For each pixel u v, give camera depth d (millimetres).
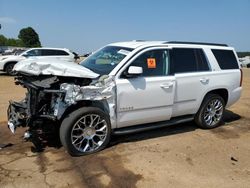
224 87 6461
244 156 5086
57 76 4629
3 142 5316
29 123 4613
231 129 6594
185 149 5277
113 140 5574
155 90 5305
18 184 3922
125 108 5066
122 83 4949
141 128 5418
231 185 4098
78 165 4504
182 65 5805
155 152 5086
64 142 4625
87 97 4617
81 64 5719
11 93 10180
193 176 4293
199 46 6203
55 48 17484
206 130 6445
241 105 9125
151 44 5523
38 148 5074
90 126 4801
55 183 3975
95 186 3932
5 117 6879
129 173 4305
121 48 5578
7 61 16062
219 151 5258
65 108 4594
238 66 6836
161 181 4121
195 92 5961
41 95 4617
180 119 6004
